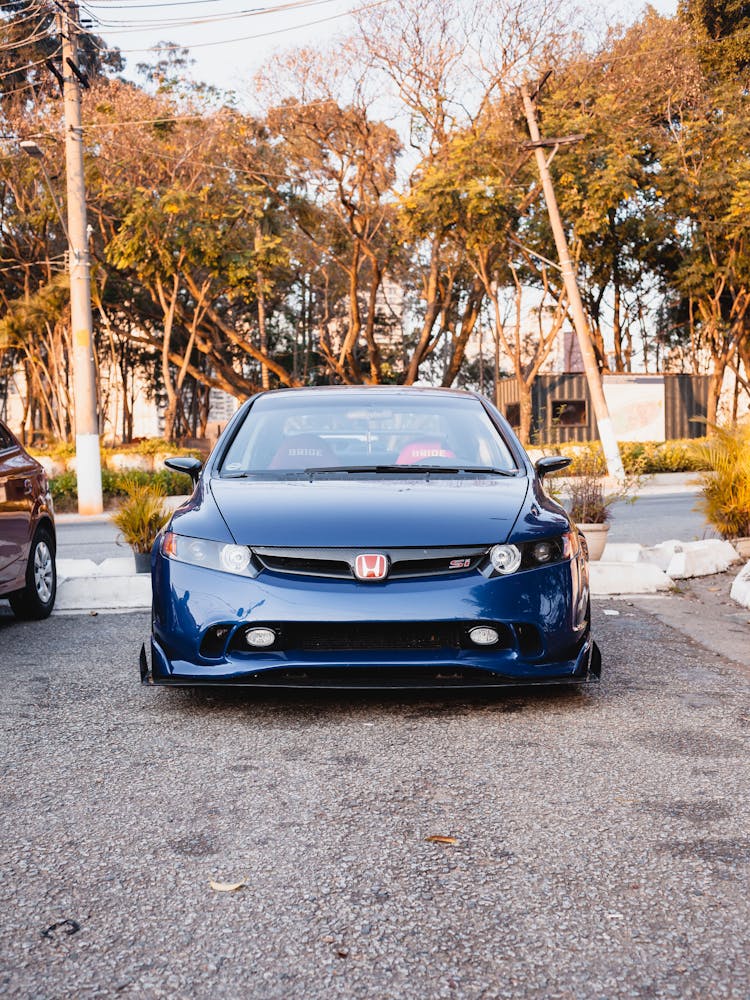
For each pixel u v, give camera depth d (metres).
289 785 3.55
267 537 4.38
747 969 2.27
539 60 29.75
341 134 32.06
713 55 36.50
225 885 2.72
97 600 7.57
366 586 4.26
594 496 8.81
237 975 2.27
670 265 38.62
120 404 63.34
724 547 9.10
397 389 6.07
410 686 4.29
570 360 51.38
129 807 3.34
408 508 4.55
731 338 36.91
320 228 36.88
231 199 30.20
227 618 4.27
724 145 32.78
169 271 29.00
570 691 4.87
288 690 4.93
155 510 8.19
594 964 2.30
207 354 38.03
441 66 29.97
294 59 30.38
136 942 2.42
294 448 5.37
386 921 2.52
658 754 3.87
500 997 2.17
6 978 2.25
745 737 4.09
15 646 6.12
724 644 5.95
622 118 30.89
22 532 6.72
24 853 2.96
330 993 2.19
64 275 33.09
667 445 27.23
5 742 4.10
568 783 3.55
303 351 52.62
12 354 46.50
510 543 4.39
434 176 28.52
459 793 3.46
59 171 30.81
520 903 2.61
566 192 29.72
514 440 5.58
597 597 7.66
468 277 39.06
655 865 2.84
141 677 4.62
